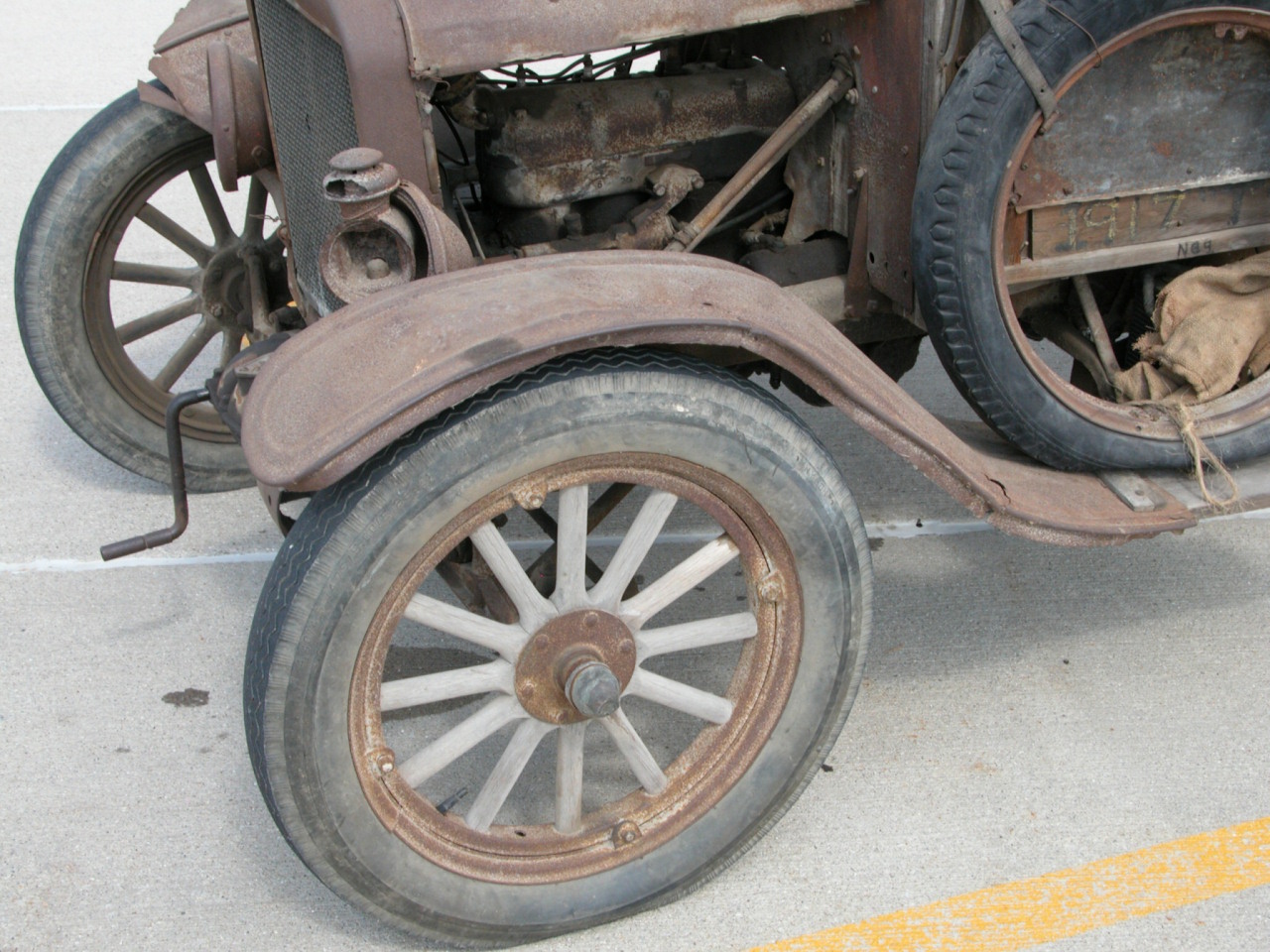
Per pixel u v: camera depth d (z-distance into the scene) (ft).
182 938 7.31
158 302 15.64
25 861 7.85
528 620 6.49
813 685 6.95
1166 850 7.75
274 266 11.39
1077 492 7.85
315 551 5.79
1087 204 8.04
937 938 7.18
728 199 8.27
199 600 10.44
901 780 8.36
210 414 11.83
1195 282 8.46
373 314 6.01
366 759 6.28
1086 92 7.63
